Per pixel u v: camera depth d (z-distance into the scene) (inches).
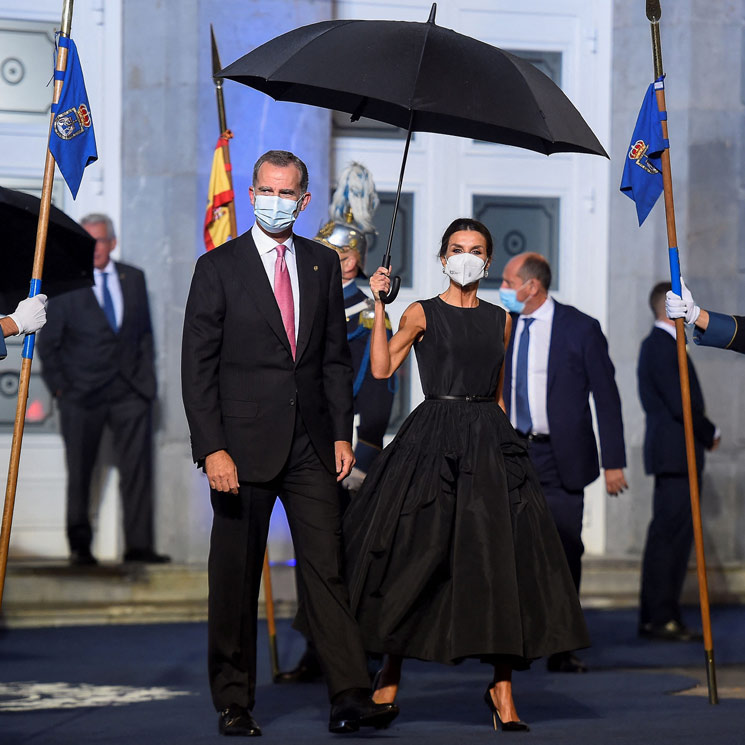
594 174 864.3
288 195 428.1
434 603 438.0
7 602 732.0
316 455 435.8
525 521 445.7
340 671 424.5
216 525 434.3
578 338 622.2
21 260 477.4
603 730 424.2
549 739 404.5
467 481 441.1
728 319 486.6
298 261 439.5
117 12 787.4
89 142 433.1
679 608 715.4
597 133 861.8
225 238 581.6
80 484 761.0
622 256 853.8
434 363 456.4
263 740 411.2
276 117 788.0
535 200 861.2
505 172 856.3
